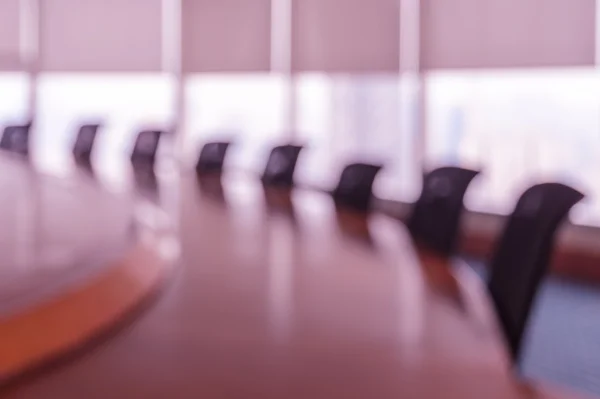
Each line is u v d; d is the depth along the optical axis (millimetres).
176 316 1328
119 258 1727
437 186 2510
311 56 6316
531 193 1741
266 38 6598
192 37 7047
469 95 5559
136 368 1034
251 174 4797
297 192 3729
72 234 2133
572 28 4824
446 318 1361
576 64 4836
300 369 1049
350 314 1373
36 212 2625
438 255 2059
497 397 970
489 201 5500
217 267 1800
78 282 1445
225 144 4891
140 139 5473
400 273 1786
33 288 1418
